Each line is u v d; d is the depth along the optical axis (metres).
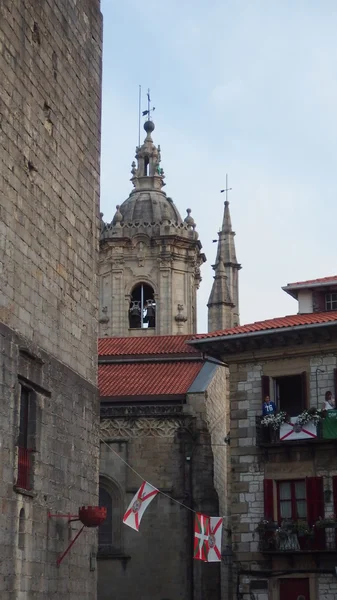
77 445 30.62
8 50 27.47
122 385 46.22
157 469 43.50
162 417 44.06
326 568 37.06
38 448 27.50
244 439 39.97
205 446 43.75
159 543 42.50
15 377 26.17
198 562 42.22
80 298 31.97
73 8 33.06
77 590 29.75
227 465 50.25
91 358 32.62
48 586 27.56
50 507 28.12
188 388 45.06
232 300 83.06
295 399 40.41
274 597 37.75
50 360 28.89
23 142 28.16
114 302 73.81
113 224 75.12
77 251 32.00
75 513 30.00
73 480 30.06
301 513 38.50
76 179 32.38
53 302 29.56
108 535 43.12
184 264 74.88
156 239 74.38
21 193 27.73
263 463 39.31
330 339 39.22
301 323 39.75
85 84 33.88
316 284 44.22
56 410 29.11
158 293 73.69
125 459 43.78
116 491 43.47
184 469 43.31
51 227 29.84
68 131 31.89
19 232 27.39
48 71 30.45
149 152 80.31
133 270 74.50
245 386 40.62
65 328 30.42
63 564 28.77
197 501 42.88
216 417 47.88
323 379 39.19
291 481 38.91
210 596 42.09
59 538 28.61
